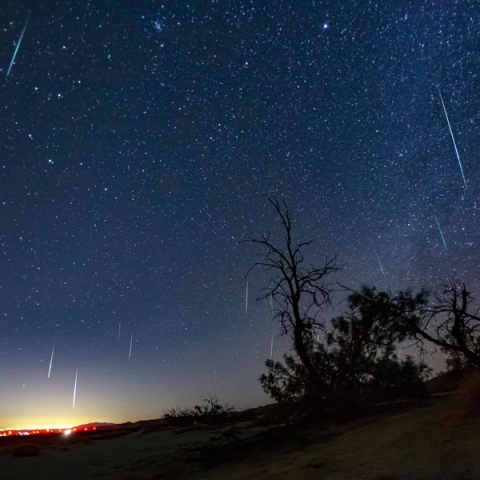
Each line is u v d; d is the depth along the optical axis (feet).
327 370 50.44
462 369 47.80
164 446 59.52
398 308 47.24
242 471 30.04
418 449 22.67
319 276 50.83
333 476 21.36
